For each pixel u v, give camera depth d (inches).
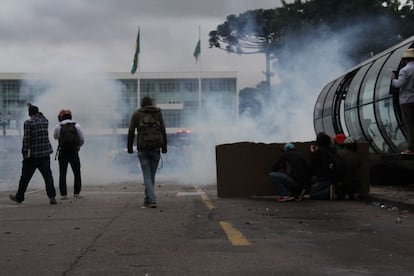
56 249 254.1
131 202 446.3
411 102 386.6
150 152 407.2
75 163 479.8
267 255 241.8
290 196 448.5
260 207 408.8
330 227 316.5
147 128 406.6
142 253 245.4
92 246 260.4
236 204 428.8
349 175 455.2
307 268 218.8
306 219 347.6
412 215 363.9
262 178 485.7
